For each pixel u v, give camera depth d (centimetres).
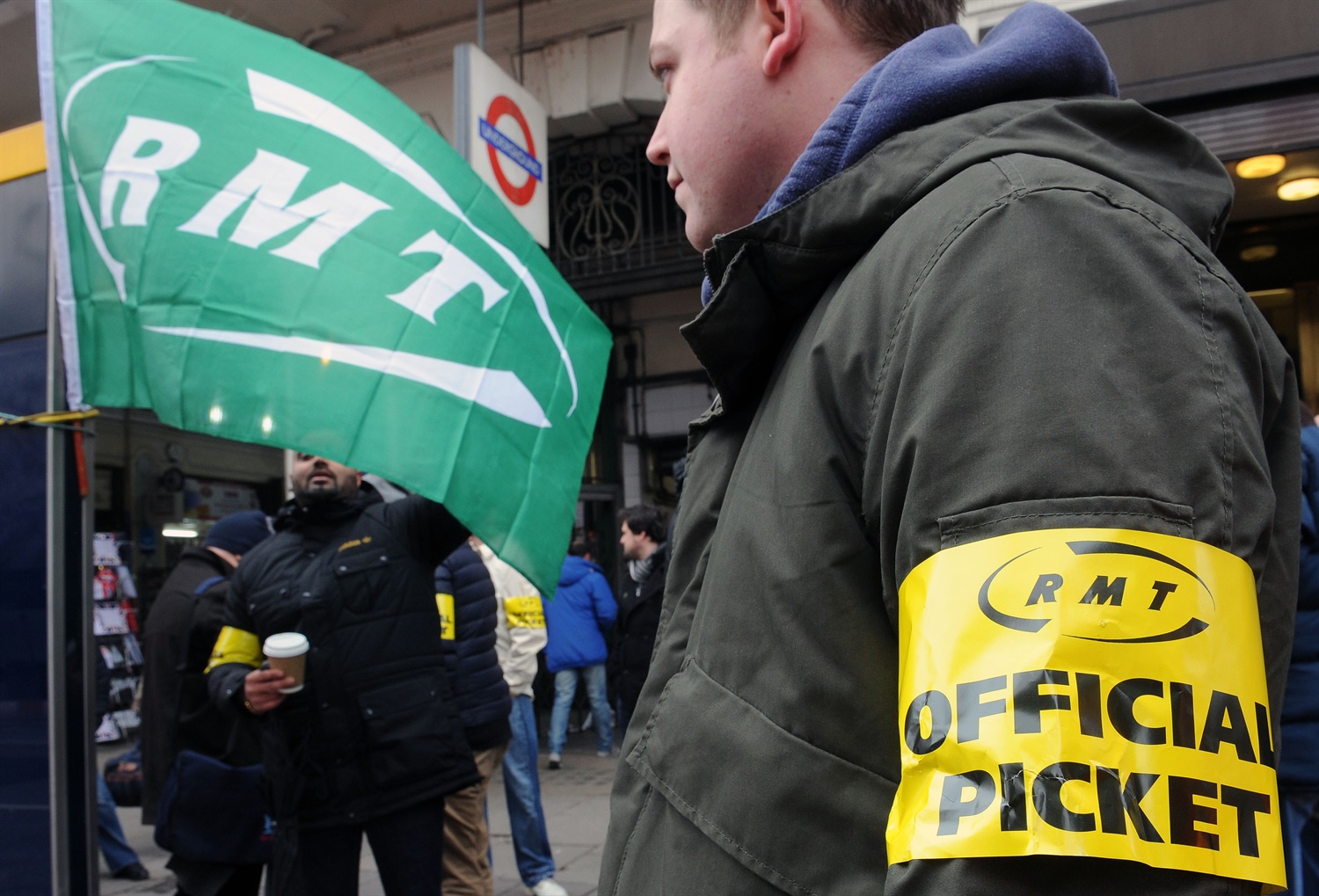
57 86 230
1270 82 420
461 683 364
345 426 210
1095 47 74
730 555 69
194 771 301
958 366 52
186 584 365
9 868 262
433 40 667
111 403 216
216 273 217
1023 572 46
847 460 62
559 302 257
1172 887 42
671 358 821
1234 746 44
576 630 692
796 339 75
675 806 66
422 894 259
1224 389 50
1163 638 45
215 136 225
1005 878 43
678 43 92
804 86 85
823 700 60
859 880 57
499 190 440
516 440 231
